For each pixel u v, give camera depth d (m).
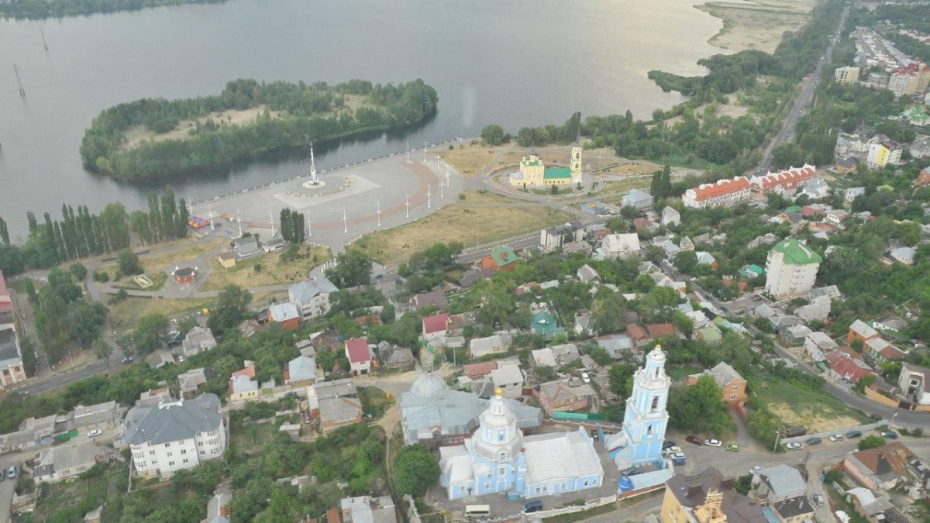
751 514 181.88
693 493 185.88
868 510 197.75
